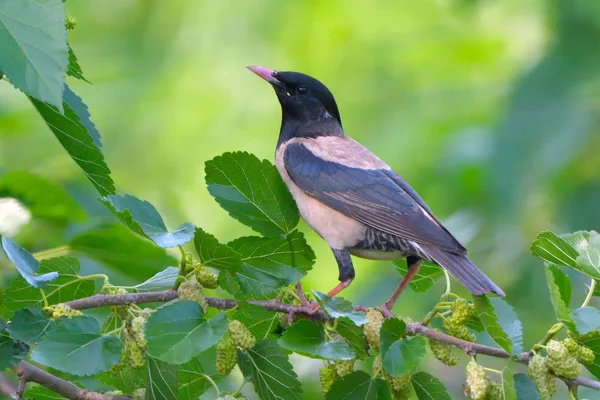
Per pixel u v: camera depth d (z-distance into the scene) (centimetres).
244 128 1894
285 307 848
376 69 1988
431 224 1096
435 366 1552
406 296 1499
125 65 1920
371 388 795
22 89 627
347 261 1155
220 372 779
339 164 1190
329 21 1955
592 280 823
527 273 1517
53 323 735
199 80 1911
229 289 805
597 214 1534
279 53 1947
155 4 1961
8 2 642
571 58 1542
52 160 1294
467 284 927
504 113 1531
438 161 1719
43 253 1031
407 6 1989
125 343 772
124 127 1869
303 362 1370
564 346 778
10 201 1131
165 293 785
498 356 806
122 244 1030
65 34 642
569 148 1490
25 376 796
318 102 1305
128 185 1814
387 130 1875
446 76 1970
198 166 1850
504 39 1989
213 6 1939
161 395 774
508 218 1493
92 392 809
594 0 1560
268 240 847
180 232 767
